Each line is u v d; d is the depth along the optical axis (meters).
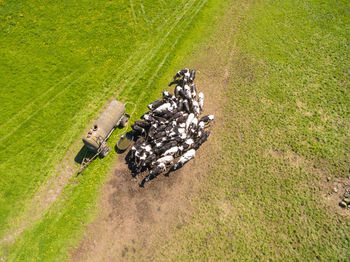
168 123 17.34
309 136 17.27
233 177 15.85
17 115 19.55
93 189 15.93
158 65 22.03
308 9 25.23
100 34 24.16
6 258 13.91
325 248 13.34
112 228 14.60
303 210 14.51
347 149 16.56
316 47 22.23
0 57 22.59
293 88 19.81
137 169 16.14
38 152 17.72
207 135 17.05
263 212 14.60
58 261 13.70
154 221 14.68
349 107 18.48
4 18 24.22
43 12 24.97
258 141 17.23
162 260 13.52
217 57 22.36
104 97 20.31
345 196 14.70
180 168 16.45
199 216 14.66
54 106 19.94
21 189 16.20
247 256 13.36
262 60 21.77
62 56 22.81
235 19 25.12
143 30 24.48
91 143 15.90
